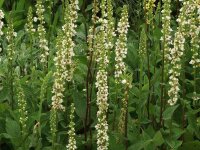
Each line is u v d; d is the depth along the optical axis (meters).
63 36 1.22
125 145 1.21
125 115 1.17
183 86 1.36
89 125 1.29
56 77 1.18
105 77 1.10
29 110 1.30
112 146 1.19
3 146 1.27
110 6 1.26
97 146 1.19
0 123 1.26
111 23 1.26
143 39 1.26
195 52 1.30
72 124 1.07
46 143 1.25
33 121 1.24
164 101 1.28
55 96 1.18
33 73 1.37
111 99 1.30
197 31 1.28
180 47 1.18
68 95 1.32
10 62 1.32
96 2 1.25
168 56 1.27
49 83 1.33
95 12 1.25
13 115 1.24
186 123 1.37
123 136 1.19
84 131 1.26
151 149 1.19
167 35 1.24
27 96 1.31
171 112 1.24
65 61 1.22
